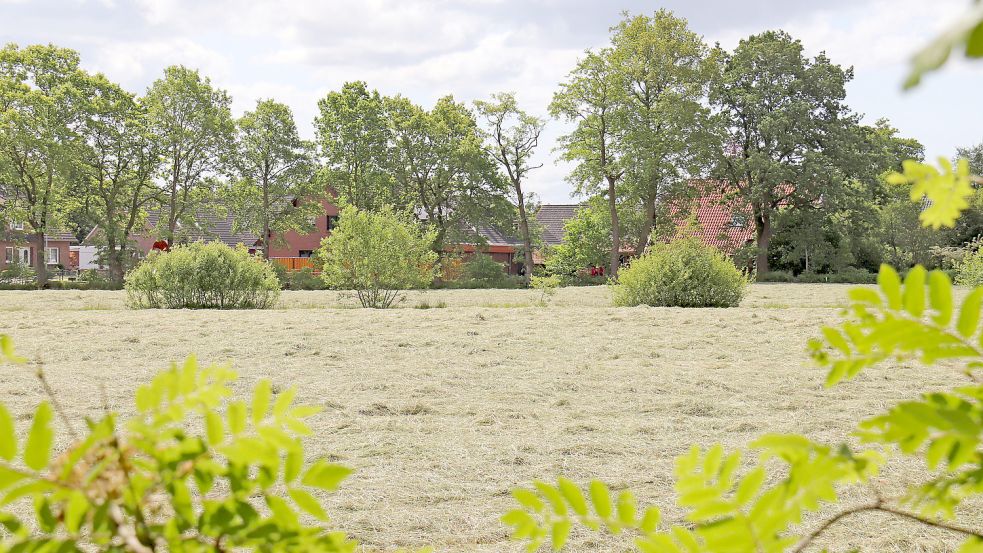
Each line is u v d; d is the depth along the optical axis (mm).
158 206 48062
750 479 972
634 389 8773
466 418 7441
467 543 4367
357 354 11359
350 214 22250
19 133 40750
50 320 15930
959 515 4551
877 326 878
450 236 48844
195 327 14617
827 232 46938
